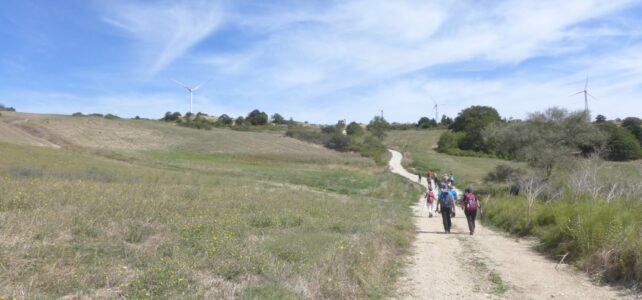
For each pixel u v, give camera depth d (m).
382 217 17.95
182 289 6.54
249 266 7.84
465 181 52.75
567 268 10.16
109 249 8.46
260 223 13.21
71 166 33.28
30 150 40.25
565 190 18.81
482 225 19.73
